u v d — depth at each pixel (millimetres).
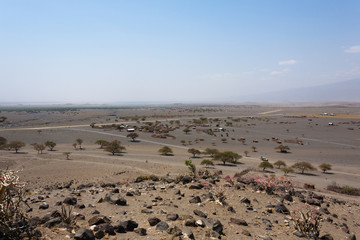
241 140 95000
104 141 79312
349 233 10047
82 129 118062
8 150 68125
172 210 9875
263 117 195750
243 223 8930
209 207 10758
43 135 97812
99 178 36812
